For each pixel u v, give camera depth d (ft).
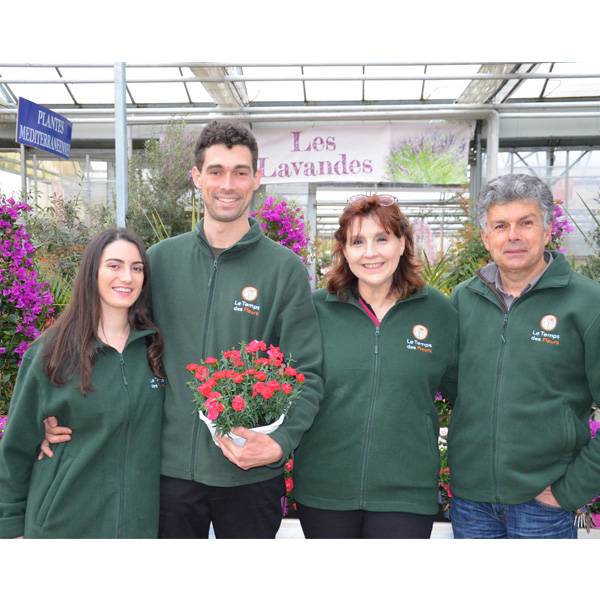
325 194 38.68
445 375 7.31
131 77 29.25
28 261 13.25
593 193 34.24
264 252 7.07
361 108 31.04
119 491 6.41
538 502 6.55
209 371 6.30
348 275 7.07
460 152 31.96
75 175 36.91
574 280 6.59
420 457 6.69
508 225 6.42
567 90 32.40
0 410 12.96
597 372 6.29
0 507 6.37
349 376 6.74
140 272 6.59
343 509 6.68
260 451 5.88
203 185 6.89
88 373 6.22
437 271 16.31
